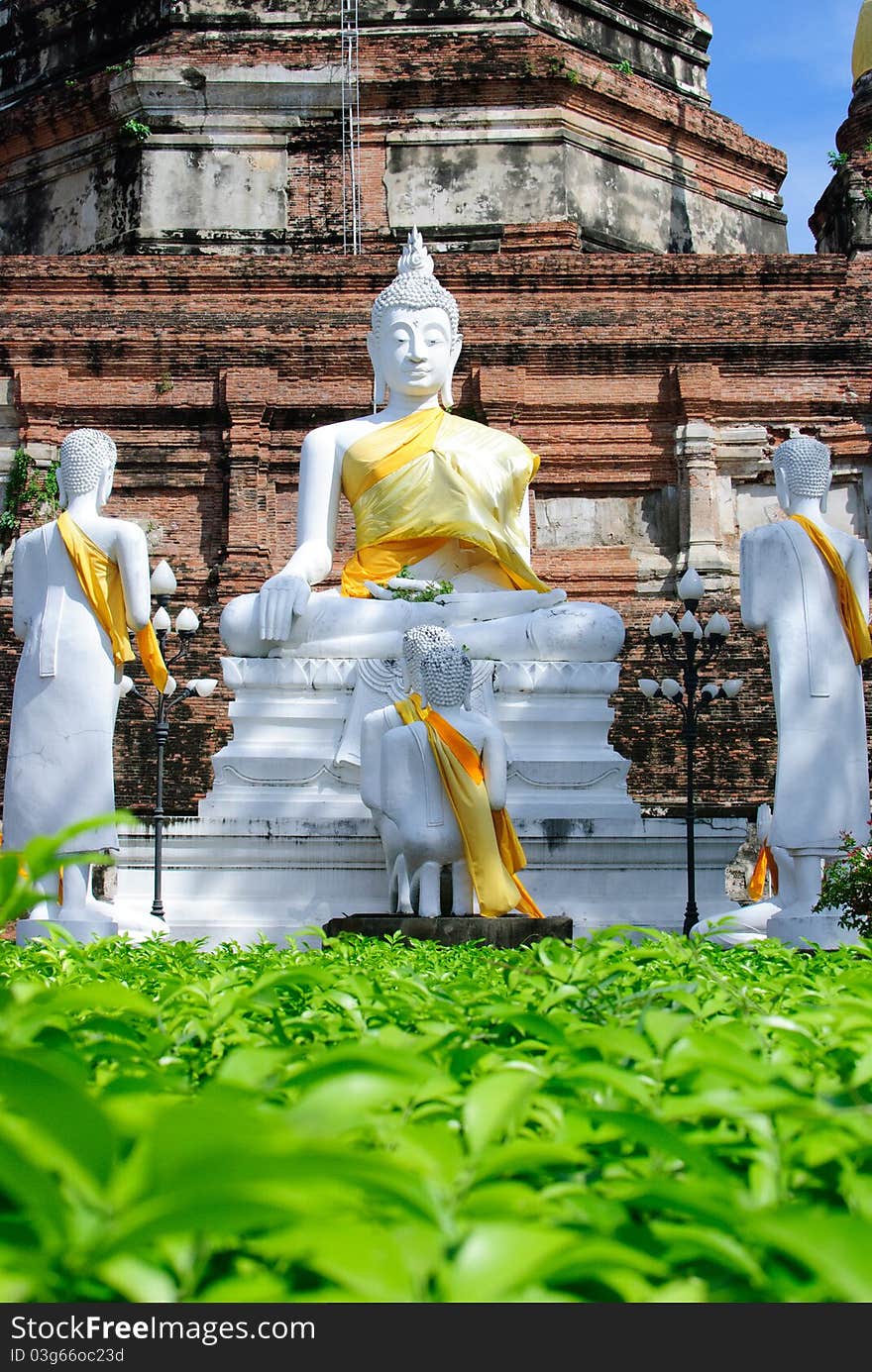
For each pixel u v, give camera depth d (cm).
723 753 2438
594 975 518
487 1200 216
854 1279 176
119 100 3114
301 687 1479
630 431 2678
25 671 1275
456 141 3092
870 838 1255
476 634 1492
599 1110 263
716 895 1478
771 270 2736
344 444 1606
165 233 3073
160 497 2647
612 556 2664
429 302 1627
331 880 1399
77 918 1233
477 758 1189
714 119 3322
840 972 627
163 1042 360
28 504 2605
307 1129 232
